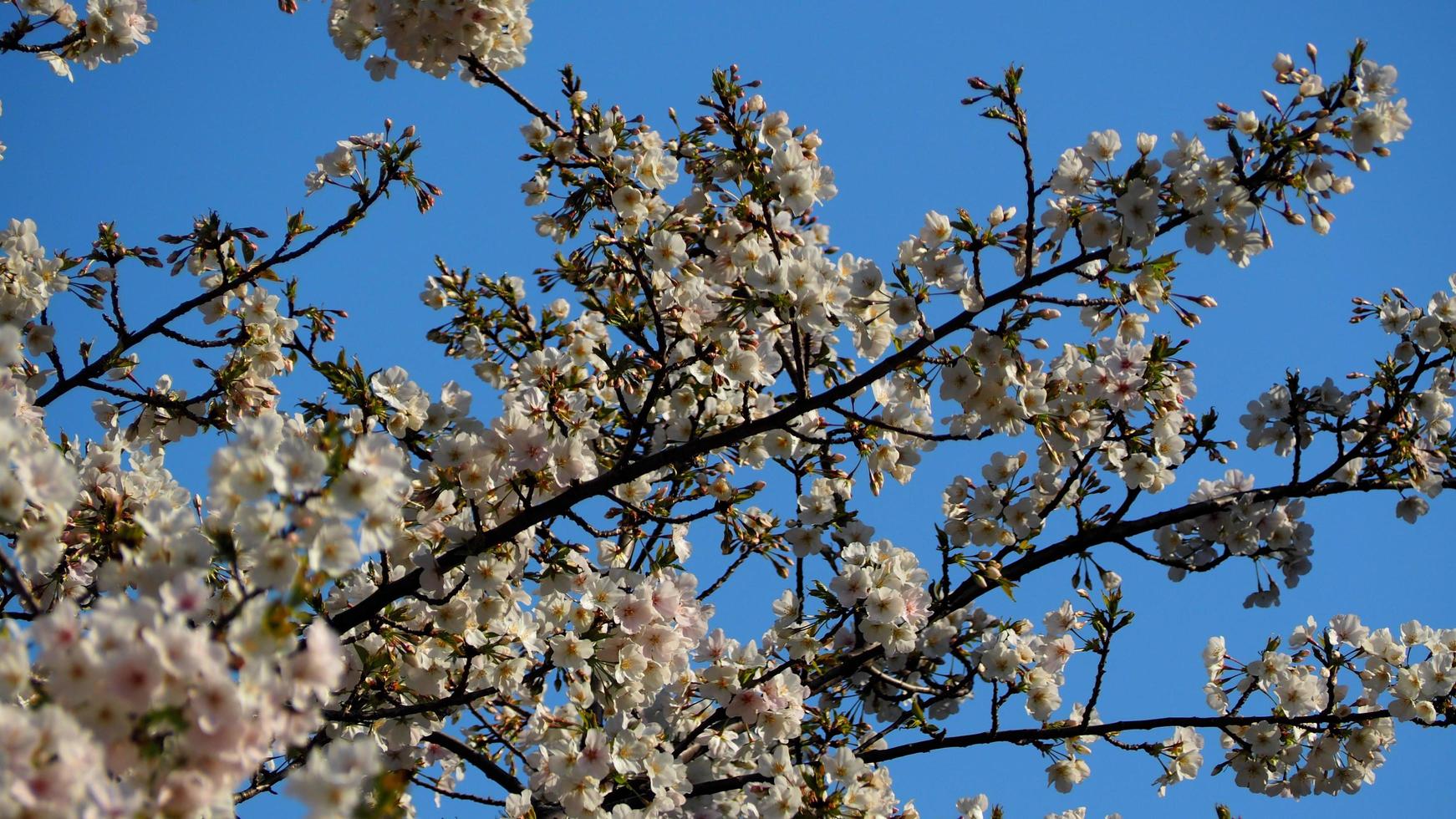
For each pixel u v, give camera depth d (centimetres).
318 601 547
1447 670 665
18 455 359
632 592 602
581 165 681
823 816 573
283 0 677
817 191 675
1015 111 544
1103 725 713
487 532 562
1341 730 695
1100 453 697
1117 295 571
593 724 589
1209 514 710
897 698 786
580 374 584
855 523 723
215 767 308
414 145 652
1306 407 678
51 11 630
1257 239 534
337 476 342
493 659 615
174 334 654
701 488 676
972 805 754
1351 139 517
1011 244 572
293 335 675
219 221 650
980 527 732
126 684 300
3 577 511
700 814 696
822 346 626
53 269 636
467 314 680
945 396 593
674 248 659
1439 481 657
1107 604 703
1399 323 670
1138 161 536
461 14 614
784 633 702
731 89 657
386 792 315
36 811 281
